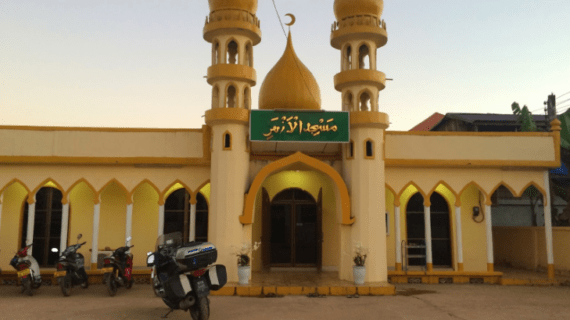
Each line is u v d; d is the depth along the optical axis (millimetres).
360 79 11102
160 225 11562
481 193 13023
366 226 10750
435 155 11875
